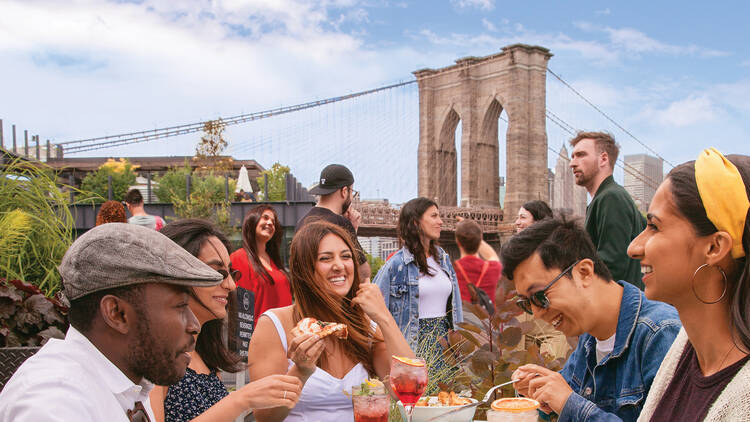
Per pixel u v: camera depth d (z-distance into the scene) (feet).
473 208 189.57
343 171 14.07
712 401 3.44
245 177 77.51
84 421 3.05
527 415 5.08
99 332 3.31
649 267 3.64
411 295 13.35
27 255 10.43
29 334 7.50
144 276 3.22
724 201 3.31
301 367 6.25
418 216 13.47
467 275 15.53
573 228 5.58
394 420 6.54
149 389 3.69
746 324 3.29
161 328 3.32
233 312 7.97
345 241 7.65
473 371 7.66
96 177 84.64
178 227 6.34
